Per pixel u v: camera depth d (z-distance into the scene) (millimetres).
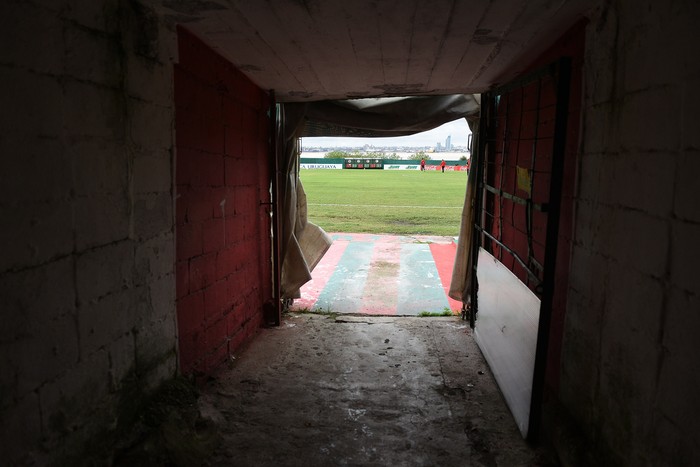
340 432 2854
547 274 2453
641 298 1816
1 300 1509
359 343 4230
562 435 2447
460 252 4754
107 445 2100
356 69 3498
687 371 1522
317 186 23594
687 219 1529
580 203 2428
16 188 1557
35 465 1674
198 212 3066
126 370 2248
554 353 2854
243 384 3402
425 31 2631
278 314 4656
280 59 3258
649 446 1750
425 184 25125
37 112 1640
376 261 7535
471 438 2791
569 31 2598
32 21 1605
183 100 2768
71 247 1835
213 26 2582
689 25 1521
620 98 2000
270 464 2551
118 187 2129
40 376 1687
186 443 2447
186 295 2939
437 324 4730
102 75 1987
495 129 4191
